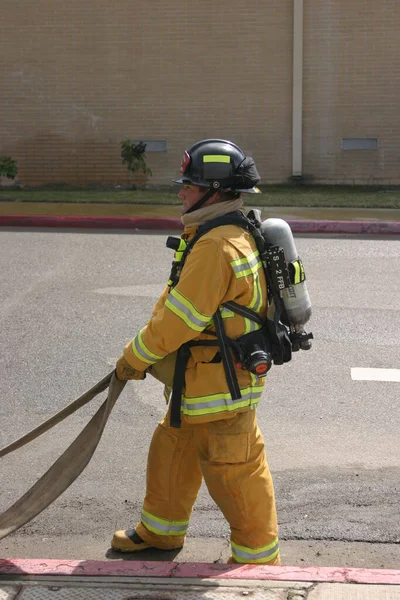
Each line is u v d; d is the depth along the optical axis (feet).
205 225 11.87
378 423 19.99
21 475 17.54
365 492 16.79
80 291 31.58
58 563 12.22
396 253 39.37
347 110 60.18
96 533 15.46
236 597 11.22
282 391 22.00
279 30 59.11
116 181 62.03
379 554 14.76
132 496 16.75
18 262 36.63
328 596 11.19
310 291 31.86
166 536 14.15
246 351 11.84
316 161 61.11
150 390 22.07
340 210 50.29
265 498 12.32
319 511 16.11
